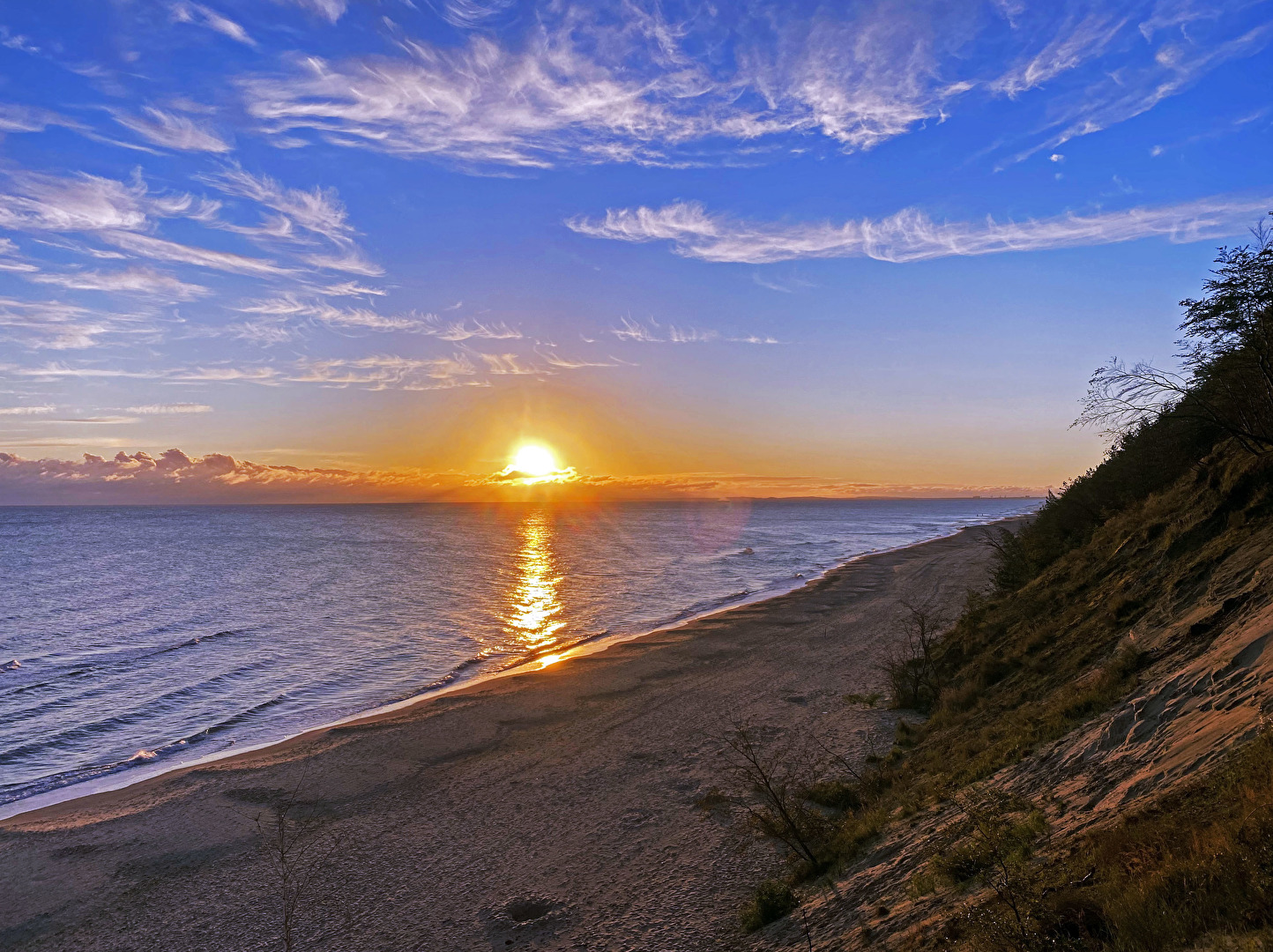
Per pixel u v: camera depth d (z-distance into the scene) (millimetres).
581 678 29984
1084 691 11156
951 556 70438
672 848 14297
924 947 6469
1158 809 5867
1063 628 15984
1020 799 8828
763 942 9867
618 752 20672
